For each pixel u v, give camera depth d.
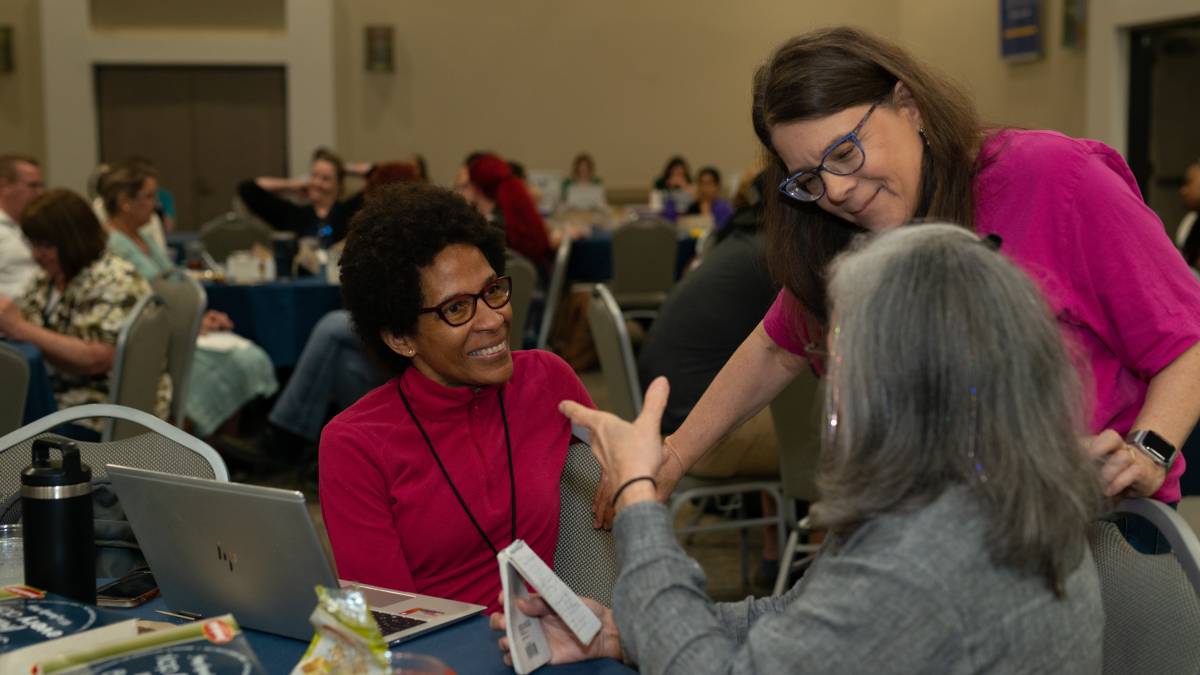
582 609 1.15
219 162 11.50
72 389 3.47
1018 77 9.12
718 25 11.78
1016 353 0.93
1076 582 0.98
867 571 0.93
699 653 0.99
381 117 11.55
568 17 11.65
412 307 1.51
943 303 0.94
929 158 1.35
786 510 2.78
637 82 11.79
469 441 1.56
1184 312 1.32
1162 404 1.29
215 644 1.04
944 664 0.91
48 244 3.45
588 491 1.61
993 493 0.92
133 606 1.34
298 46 11.23
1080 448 0.96
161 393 3.61
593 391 6.48
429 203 1.53
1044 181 1.36
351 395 4.33
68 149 11.06
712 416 1.67
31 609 1.17
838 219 1.46
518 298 4.86
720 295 2.90
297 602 1.16
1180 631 1.18
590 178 11.09
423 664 1.05
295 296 4.81
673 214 9.11
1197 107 7.39
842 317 0.99
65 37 10.98
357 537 1.51
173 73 11.33
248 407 5.27
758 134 1.45
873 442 0.95
